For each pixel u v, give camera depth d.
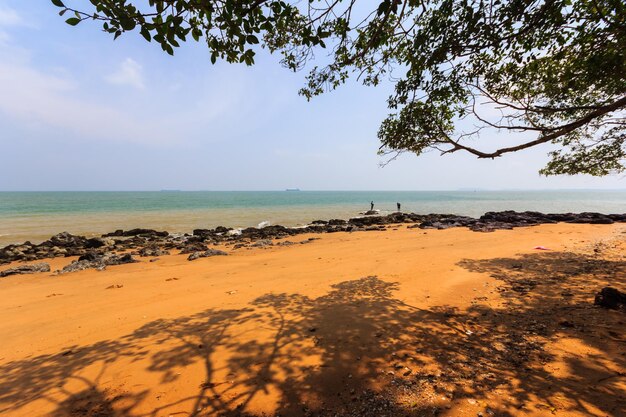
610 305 4.96
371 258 11.14
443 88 5.74
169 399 3.23
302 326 5.07
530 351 3.90
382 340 4.44
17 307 7.39
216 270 10.67
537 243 12.48
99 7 2.61
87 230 28.66
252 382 3.49
